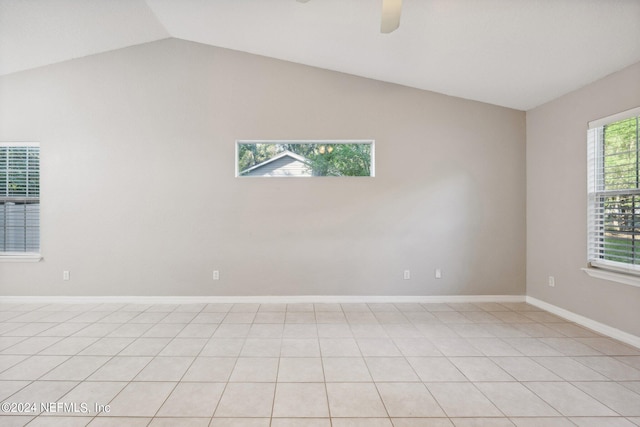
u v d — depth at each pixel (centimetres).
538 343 281
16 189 400
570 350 267
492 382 219
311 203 398
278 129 397
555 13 230
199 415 184
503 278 401
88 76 392
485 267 401
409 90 399
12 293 396
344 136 398
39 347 271
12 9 309
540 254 377
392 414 186
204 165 395
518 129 399
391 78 388
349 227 399
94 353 261
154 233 394
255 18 319
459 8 246
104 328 314
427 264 400
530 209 393
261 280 398
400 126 399
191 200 395
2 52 360
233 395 204
